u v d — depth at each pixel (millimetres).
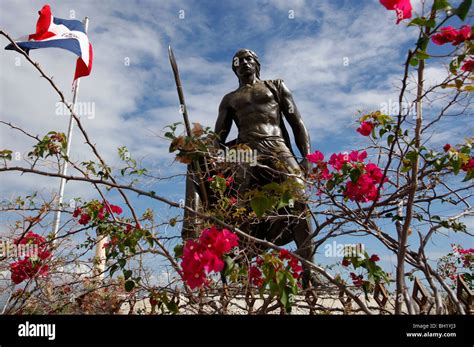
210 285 2779
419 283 2777
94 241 3477
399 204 2604
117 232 2881
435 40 1971
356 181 2318
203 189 3021
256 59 6062
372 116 2568
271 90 5754
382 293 2998
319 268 2182
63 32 4738
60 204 3541
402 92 1967
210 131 2096
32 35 3883
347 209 2426
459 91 2135
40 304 3250
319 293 3193
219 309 2664
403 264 2193
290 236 5172
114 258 2850
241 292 2770
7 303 3135
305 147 5551
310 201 2600
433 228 2496
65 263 3387
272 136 5410
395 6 1825
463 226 2566
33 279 3223
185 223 3047
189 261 1832
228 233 1906
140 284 2650
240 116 5629
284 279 1900
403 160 2520
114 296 3254
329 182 2496
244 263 2410
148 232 2609
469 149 2305
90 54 4949
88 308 3164
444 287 2326
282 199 1822
